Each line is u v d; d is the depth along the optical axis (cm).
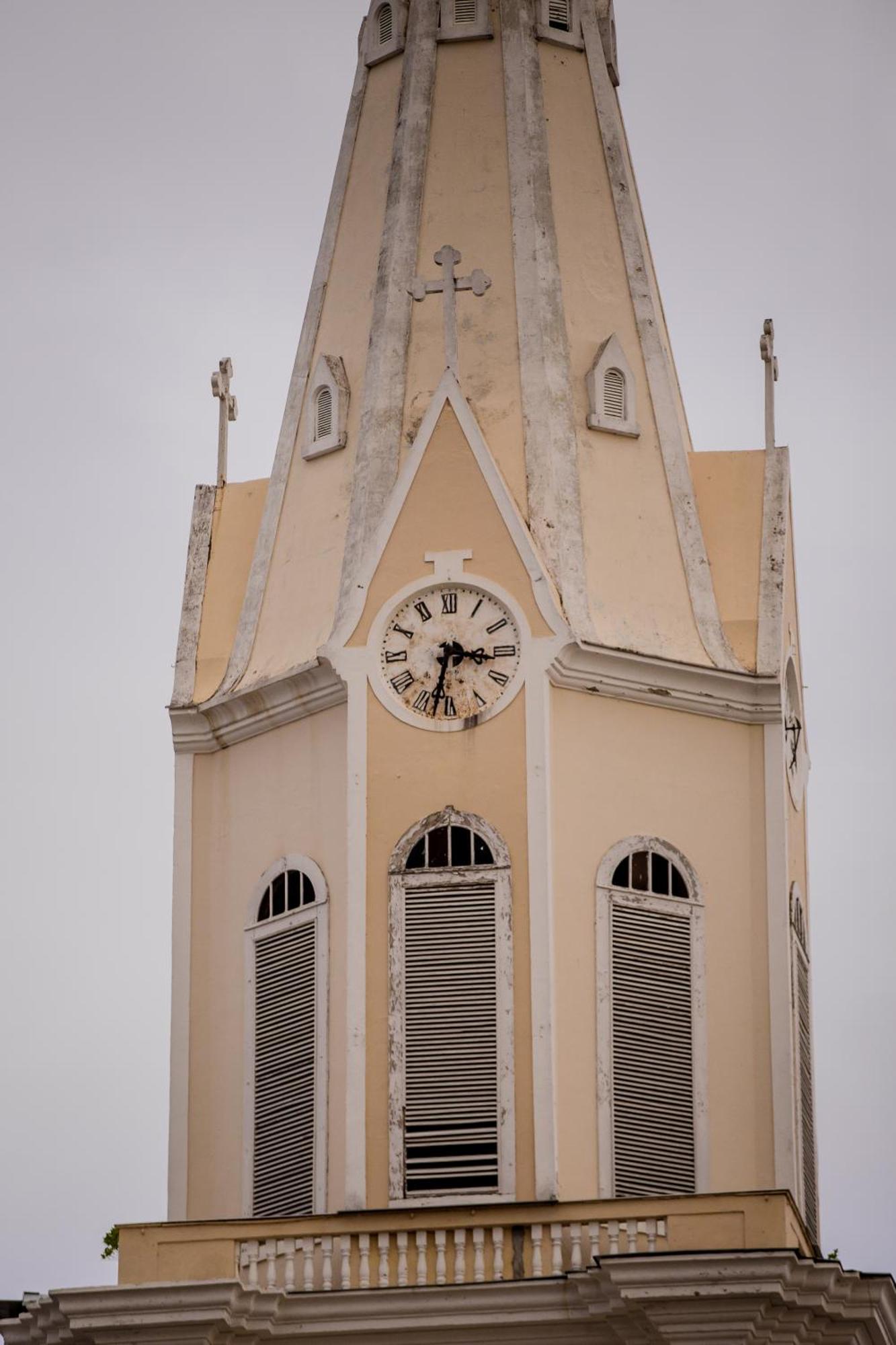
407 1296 5341
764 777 5891
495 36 6291
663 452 6084
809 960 6038
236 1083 5812
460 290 6053
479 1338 5344
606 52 6378
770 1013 5775
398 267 6141
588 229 6197
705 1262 5238
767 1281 5228
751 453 6150
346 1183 5556
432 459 5891
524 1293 5319
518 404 6009
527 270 6103
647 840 5791
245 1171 5744
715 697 5897
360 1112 5594
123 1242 5453
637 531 5991
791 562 6116
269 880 5872
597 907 5719
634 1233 5394
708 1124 5697
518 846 5691
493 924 5659
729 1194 5381
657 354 6153
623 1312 5269
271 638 6031
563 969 5662
